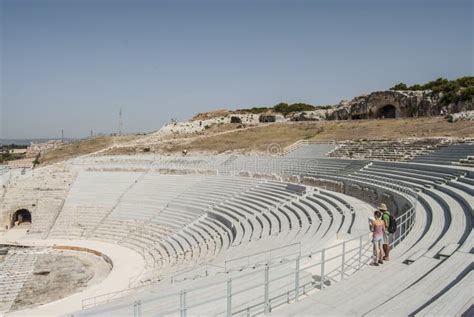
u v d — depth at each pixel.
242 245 22.58
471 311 7.37
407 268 10.93
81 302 22.89
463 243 12.05
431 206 18.95
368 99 72.75
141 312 11.21
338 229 20.08
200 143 71.38
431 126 51.56
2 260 33.62
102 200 45.62
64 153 78.00
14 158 110.81
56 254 35.34
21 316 21.31
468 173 22.42
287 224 25.17
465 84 63.03
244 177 44.97
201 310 10.19
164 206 41.78
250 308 9.90
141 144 74.56
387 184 27.34
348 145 50.62
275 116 89.12
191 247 30.34
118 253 34.06
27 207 46.22
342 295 9.52
